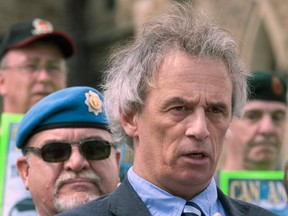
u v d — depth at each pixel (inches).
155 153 197.9
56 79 400.2
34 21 403.5
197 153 194.5
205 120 195.8
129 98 203.0
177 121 195.0
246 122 384.2
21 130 272.5
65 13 1407.5
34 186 270.7
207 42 200.1
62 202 263.4
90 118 270.1
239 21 943.7
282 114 393.7
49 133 268.2
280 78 396.2
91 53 1396.4
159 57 199.5
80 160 265.1
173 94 195.0
